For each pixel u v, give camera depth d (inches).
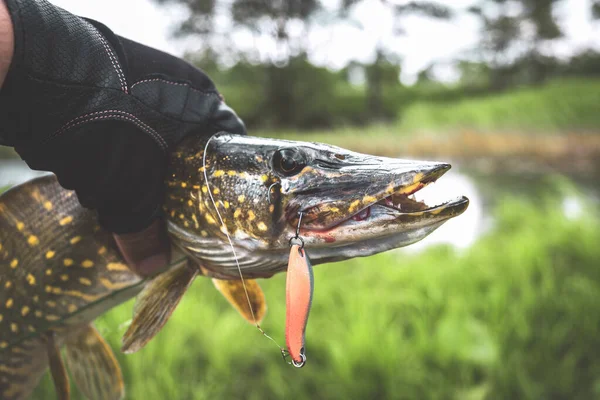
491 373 28.1
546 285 37.0
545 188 91.7
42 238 14.0
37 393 24.0
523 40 432.1
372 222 10.5
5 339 15.1
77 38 9.0
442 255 49.0
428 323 33.4
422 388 27.2
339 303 37.2
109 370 15.8
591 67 423.5
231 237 11.3
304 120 315.6
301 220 10.9
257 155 11.2
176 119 10.7
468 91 401.1
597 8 412.5
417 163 10.6
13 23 8.1
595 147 121.3
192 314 33.0
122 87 9.6
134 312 11.8
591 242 44.4
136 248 11.6
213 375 28.2
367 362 27.9
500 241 51.4
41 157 9.2
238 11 314.5
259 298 13.4
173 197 11.5
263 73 329.1
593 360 30.1
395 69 356.8
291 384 28.4
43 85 8.5
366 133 195.2
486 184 96.7
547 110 189.5
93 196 10.1
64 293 14.3
